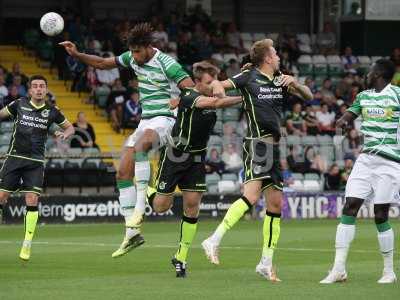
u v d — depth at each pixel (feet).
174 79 83.82
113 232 138.62
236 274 85.25
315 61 214.90
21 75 181.57
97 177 161.89
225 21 234.79
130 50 86.12
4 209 153.28
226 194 166.61
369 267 91.15
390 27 225.15
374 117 79.00
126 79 188.03
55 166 160.35
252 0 236.43
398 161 79.00
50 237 129.29
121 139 181.06
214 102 79.92
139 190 86.74
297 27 239.71
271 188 80.64
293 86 80.94
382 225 79.25
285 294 71.51
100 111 189.16
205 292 72.43
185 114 81.76
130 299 68.64
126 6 223.92
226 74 197.47
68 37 194.29
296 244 118.73
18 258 99.76
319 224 155.53
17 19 214.48
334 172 176.24
